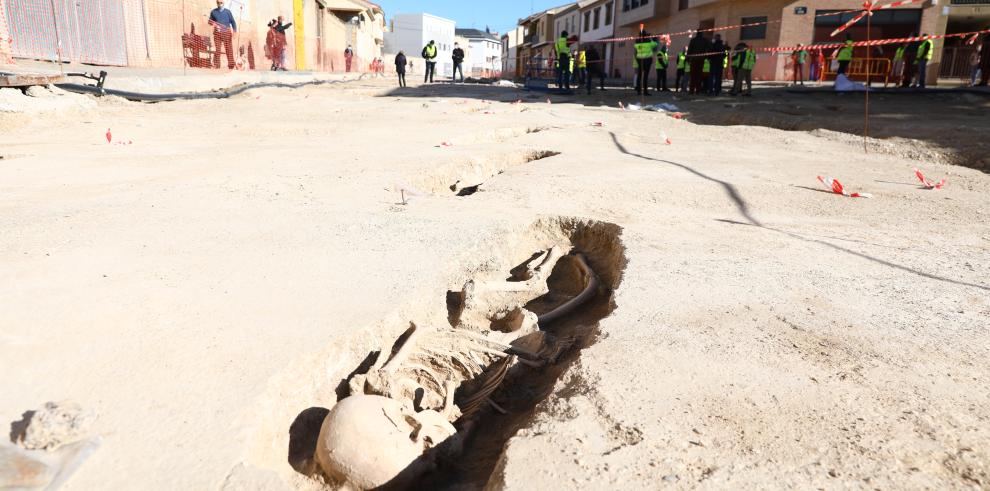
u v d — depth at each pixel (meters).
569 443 1.98
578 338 3.11
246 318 2.79
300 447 2.28
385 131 9.62
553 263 4.28
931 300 3.15
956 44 29.66
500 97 19.44
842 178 6.61
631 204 5.29
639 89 20.72
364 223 4.38
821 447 1.94
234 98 15.73
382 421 2.12
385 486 2.00
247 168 6.34
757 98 18.12
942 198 5.69
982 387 2.29
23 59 12.85
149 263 3.48
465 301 3.45
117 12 15.99
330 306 2.95
